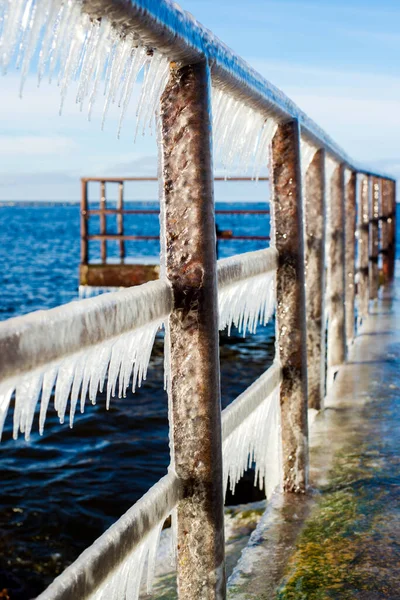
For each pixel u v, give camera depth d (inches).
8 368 35.3
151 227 4291.3
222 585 67.2
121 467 297.6
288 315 110.0
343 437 138.7
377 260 356.8
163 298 60.2
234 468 84.5
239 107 83.3
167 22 52.1
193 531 65.4
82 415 362.3
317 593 79.8
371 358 215.5
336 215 202.7
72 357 42.8
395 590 80.0
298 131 108.0
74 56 45.6
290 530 97.6
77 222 5772.6
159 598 99.8
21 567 214.4
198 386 63.7
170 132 62.0
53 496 267.7
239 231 3570.4
